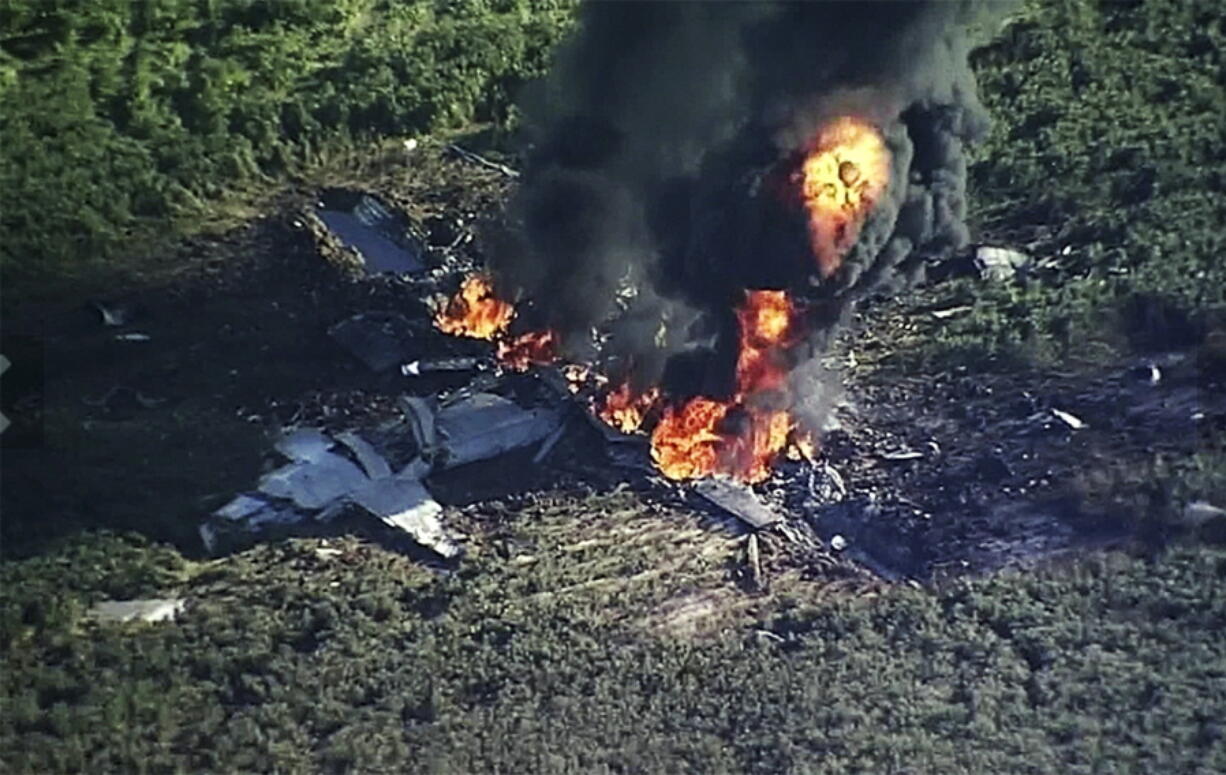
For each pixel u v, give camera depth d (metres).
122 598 175.88
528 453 191.62
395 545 182.00
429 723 163.50
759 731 161.75
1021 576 176.25
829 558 180.12
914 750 159.38
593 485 188.00
